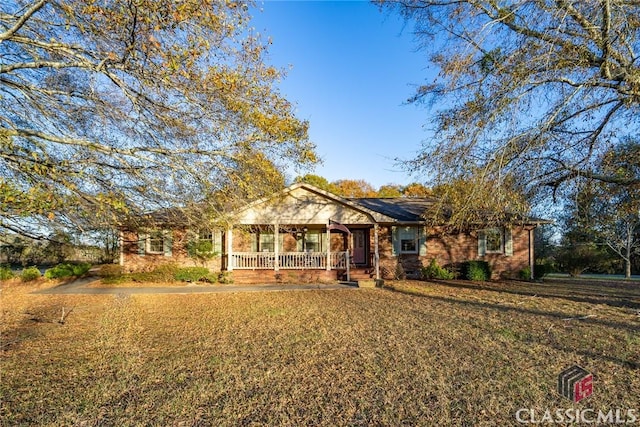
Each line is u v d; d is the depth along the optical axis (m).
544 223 18.88
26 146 5.14
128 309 10.45
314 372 5.26
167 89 5.29
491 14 8.41
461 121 8.84
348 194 43.09
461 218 9.92
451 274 18.39
